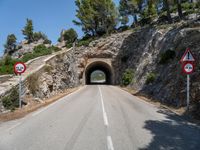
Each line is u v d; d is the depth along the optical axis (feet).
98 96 81.71
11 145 25.35
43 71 85.25
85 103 61.87
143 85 98.48
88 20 232.53
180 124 36.32
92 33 241.14
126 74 135.54
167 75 76.54
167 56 88.53
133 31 180.86
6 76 73.87
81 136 28.78
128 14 230.27
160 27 124.57
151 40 123.75
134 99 73.51
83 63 184.96
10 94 56.34
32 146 24.91
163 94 67.97
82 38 234.17
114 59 181.88
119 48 179.73
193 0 185.57
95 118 40.47
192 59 48.19
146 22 211.41
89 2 229.25
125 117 41.65
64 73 124.16
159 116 43.14
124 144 25.63
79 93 96.58
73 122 37.11
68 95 87.97
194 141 27.09
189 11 142.72
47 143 25.94
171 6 195.21
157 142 26.50
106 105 57.77
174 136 29.14
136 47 160.56
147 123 36.76
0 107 51.52
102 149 23.90
